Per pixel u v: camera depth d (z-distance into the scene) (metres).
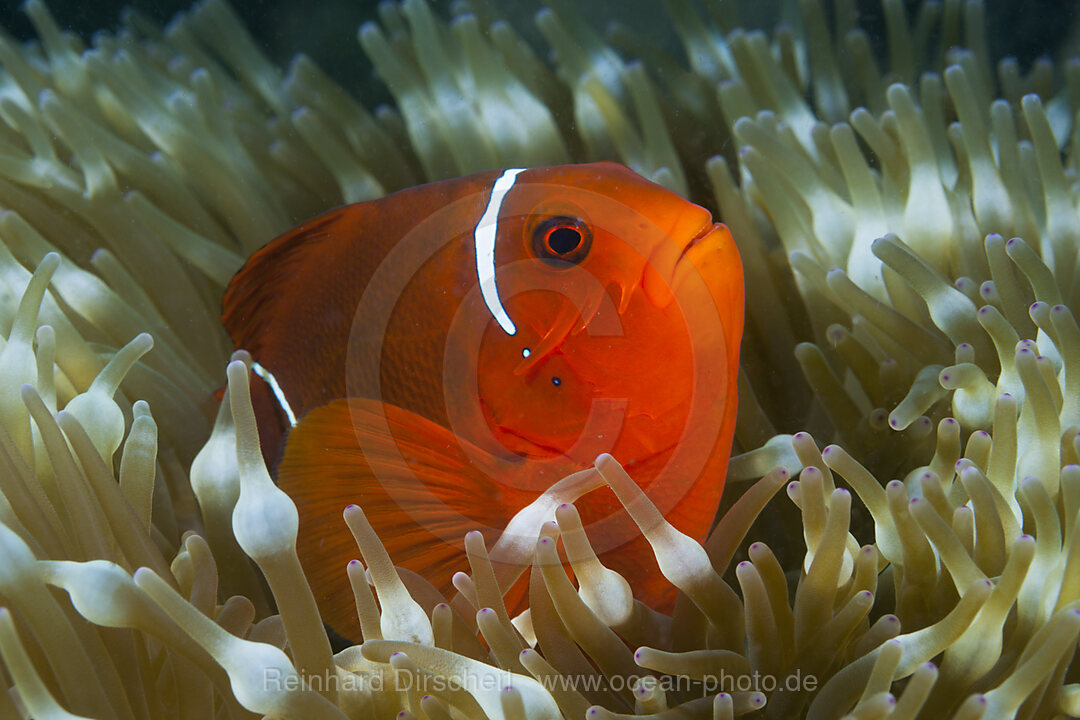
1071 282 0.44
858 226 0.46
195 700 0.38
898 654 0.36
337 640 0.39
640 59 0.61
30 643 0.38
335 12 0.95
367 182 0.55
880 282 0.46
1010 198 0.46
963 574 0.37
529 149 0.54
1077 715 0.38
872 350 0.45
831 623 0.38
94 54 0.56
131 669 0.38
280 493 0.37
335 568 0.39
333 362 0.39
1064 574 0.37
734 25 0.66
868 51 0.63
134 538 0.39
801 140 0.54
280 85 0.70
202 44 0.79
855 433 0.44
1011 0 0.83
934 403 0.42
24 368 0.40
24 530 0.38
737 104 0.52
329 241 0.40
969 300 0.43
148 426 0.40
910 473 0.41
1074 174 0.49
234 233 0.55
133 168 0.54
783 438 0.43
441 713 0.37
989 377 0.43
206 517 0.42
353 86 0.95
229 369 0.37
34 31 1.08
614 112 0.54
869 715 0.35
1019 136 0.61
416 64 0.64
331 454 0.38
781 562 0.43
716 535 0.39
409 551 0.39
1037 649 0.37
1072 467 0.37
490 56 0.54
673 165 0.52
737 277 0.38
